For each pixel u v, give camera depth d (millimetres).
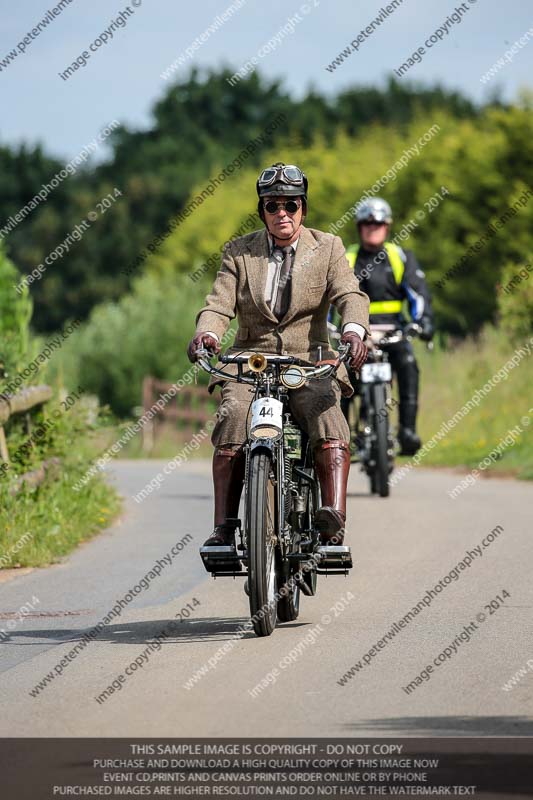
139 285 106938
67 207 177750
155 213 175250
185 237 141625
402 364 42312
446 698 16891
